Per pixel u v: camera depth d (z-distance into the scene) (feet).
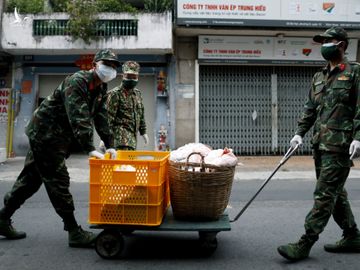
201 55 42.34
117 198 11.82
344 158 11.67
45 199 21.48
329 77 12.23
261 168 34.78
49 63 42.91
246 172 32.55
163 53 41.98
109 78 12.25
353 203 20.62
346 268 11.36
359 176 30.66
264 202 20.97
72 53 41.98
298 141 12.59
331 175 11.64
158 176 11.70
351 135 11.65
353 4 40.83
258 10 40.37
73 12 38.86
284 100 44.47
